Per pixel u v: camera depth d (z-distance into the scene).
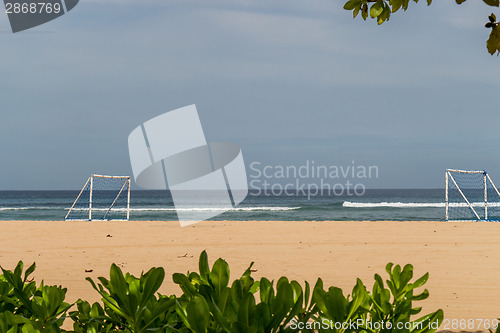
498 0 2.84
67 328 6.16
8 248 16.89
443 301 8.59
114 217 51.22
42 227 25.55
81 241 19.05
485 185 36.34
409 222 28.08
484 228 23.84
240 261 13.73
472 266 12.64
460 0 3.02
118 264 13.36
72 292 9.58
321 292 2.14
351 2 3.39
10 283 2.73
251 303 1.92
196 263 13.55
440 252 15.38
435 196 131.25
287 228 24.41
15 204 95.31
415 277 11.09
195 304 1.95
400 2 3.31
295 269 12.30
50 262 13.71
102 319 2.44
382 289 2.50
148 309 2.22
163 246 17.41
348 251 15.70
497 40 2.94
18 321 2.24
